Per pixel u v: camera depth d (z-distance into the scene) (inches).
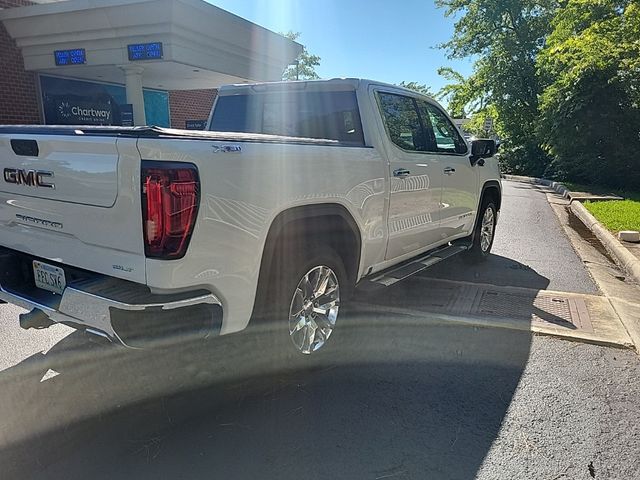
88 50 391.2
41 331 150.9
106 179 95.2
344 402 116.9
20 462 94.9
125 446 100.1
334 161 127.0
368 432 105.3
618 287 211.6
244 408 113.8
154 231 90.8
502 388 123.7
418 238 177.6
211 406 114.3
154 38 374.9
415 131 175.3
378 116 153.5
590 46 664.4
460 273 228.5
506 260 256.2
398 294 194.9
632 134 651.5
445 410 113.7
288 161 112.7
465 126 1104.8
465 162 206.2
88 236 101.5
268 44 496.1
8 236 121.2
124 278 97.4
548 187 706.2
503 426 107.7
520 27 918.4
